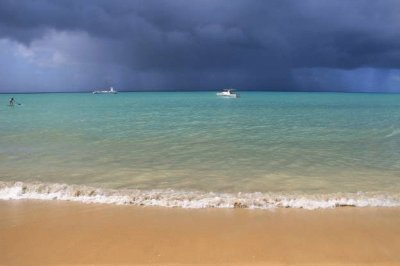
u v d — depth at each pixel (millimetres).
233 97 143250
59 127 30469
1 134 25328
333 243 7566
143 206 9953
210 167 15070
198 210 9641
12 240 7699
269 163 15883
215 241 7660
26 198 10562
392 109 63344
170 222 8766
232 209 9734
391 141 22469
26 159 16438
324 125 33281
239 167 15078
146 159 16672
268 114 50625
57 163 15656
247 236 7926
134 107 72125
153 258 6883
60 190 11227
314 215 9266
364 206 9992
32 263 6691
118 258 6875
